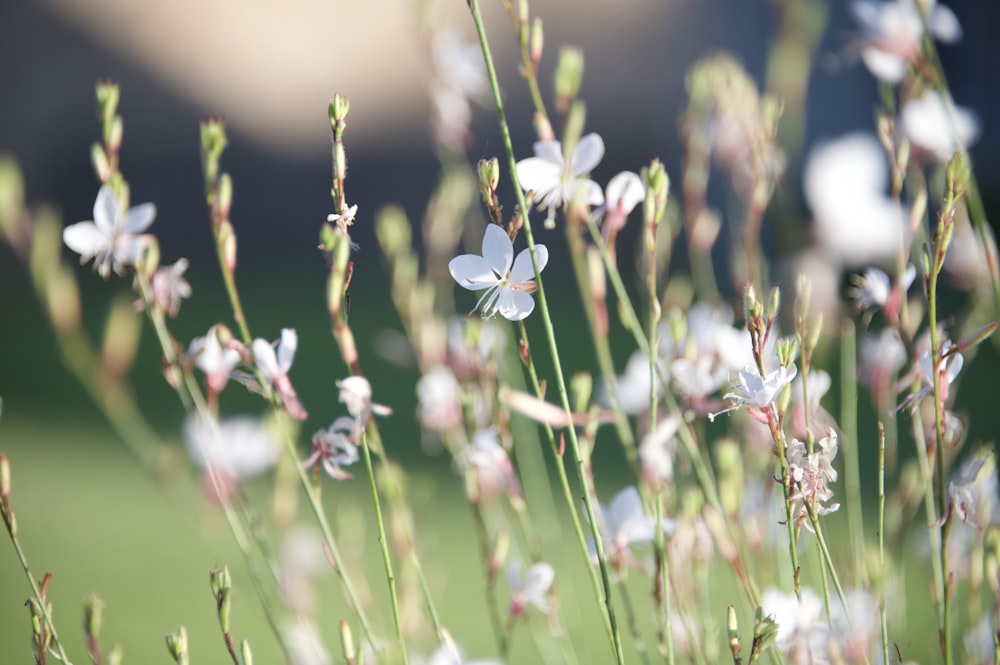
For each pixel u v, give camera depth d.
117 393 1.22
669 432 1.09
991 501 1.11
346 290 1.03
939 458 1.01
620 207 1.07
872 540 1.27
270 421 1.18
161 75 5.54
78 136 5.44
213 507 1.18
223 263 1.05
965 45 4.55
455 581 1.92
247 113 5.67
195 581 1.99
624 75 5.10
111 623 1.80
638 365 1.19
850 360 1.14
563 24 5.13
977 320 1.19
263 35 5.71
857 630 1.06
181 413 3.03
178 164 5.54
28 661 1.63
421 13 1.31
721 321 1.15
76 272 4.74
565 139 1.09
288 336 1.05
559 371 1.02
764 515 1.14
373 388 3.30
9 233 1.19
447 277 1.31
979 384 3.04
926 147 1.17
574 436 1.02
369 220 5.58
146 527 2.27
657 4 4.96
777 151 1.23
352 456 1.04
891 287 1.11
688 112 1.27
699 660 1.09
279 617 1.22
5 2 5.31
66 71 5.41
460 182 1.31
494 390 1.11
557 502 1.89
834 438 1.00
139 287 1.08
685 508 1.08
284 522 1.22
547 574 1.09
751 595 1.07
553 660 1.28
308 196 5.65
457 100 1.32
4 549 2.15
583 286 1.12
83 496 2.46
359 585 1.22
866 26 1.15
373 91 5.66
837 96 4.05
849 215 1.25
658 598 1.05
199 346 1.08
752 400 1.00
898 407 1.04
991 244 1.09
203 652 1.69
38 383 3.44
